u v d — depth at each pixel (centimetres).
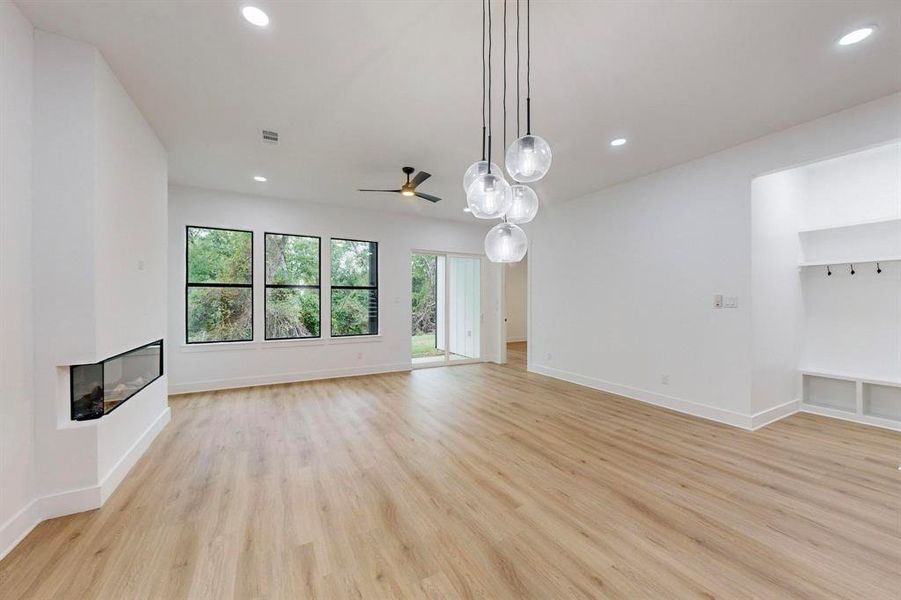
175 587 157
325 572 166
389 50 220
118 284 247
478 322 731
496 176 194
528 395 471
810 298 409
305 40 211
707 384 379
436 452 296
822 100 275
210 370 491
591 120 304
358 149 360
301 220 551
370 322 618
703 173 381
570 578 162
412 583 159
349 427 353
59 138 207
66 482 209
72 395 220
